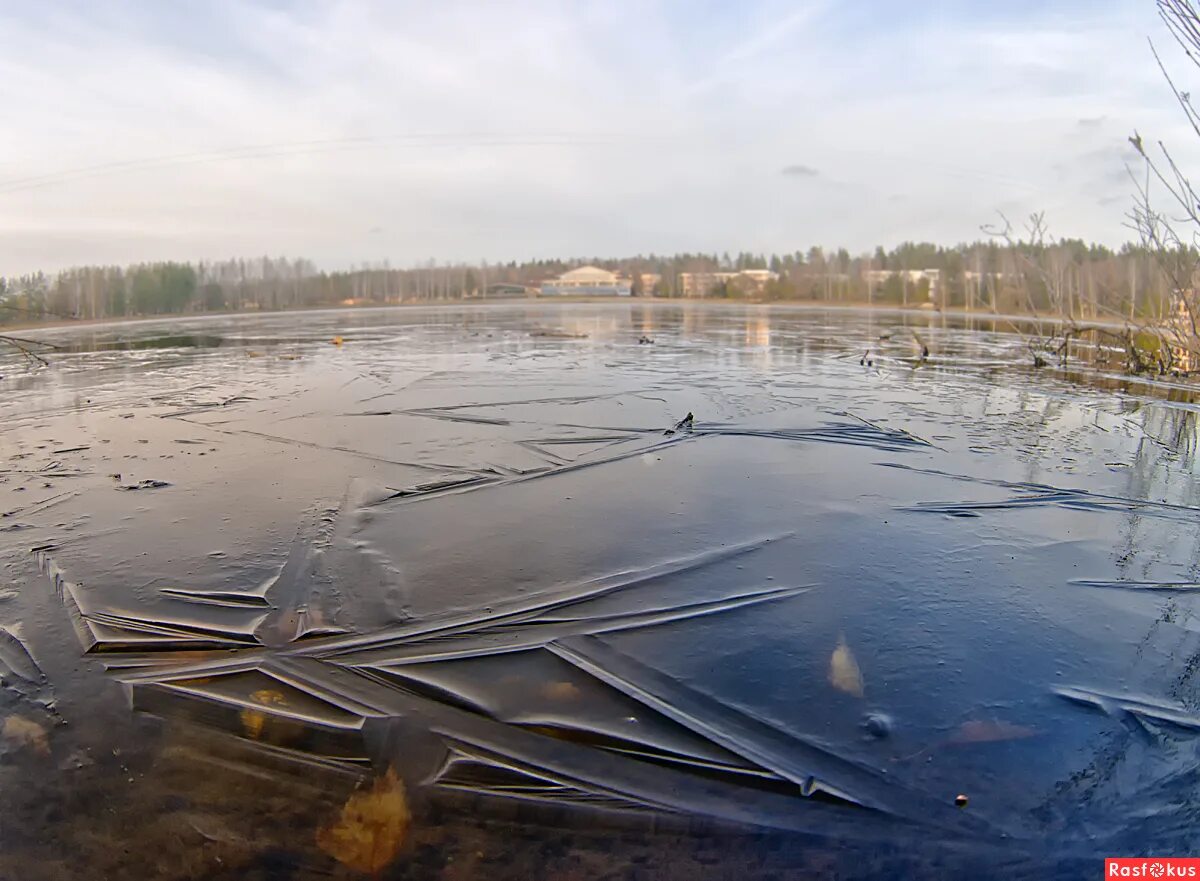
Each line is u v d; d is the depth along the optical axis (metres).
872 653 2.40
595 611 2.70
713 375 9.20
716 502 3.94
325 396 7.53
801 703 2.13
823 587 2.89
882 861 1.57
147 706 2.13
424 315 29.38
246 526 3.58
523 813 1.72
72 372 9.96
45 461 4.84
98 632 2.55
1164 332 9.98
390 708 2.13
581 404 6.97
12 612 2.69
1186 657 2.37
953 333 17.36
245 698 2.18
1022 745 1.94
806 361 10.93
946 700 2.14
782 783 1.81
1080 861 1.57
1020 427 5.90
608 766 1.88
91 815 1.71
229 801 1.76
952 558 3.17
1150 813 1.70
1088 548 3.28
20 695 2.18
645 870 1.56
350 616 2.67
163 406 6.98
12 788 1.79
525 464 4.76
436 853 1.61
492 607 2.74
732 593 2.84
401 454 5.03
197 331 19.67
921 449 5.13
